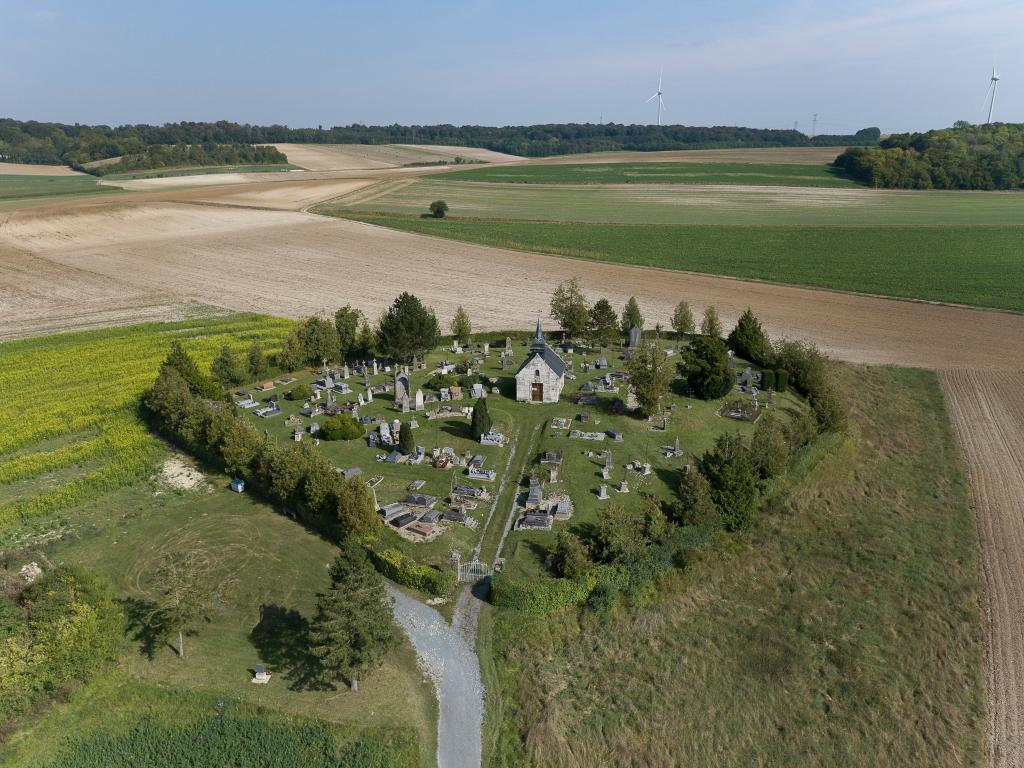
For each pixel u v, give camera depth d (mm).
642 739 43375
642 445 72938
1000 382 96375
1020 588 57750
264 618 49875
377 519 57594
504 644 48000
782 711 46125
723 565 58188
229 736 41344
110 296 136750
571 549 51875
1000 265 152375
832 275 148250
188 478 69250
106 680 44719
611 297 136125
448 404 83812
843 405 82188
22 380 91562
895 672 49344
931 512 67500
